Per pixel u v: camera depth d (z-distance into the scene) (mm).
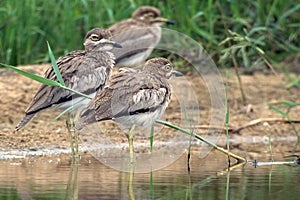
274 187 10266
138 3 18344
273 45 18328
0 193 9617
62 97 12273
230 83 16922
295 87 17234
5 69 16344
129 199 9484
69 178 10602
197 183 10531
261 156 12680
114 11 17906
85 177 10703
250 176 11039
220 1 18531
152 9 17047
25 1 16969
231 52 16234
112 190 9953
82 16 17328
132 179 10703
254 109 15797
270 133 14531
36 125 14031
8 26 16797
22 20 16906
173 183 10508
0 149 12578
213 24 18172
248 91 16672
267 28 17859
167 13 18250
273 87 16984
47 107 12203
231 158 12562
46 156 12227
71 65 12602
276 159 12430
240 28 18219
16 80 15812
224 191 10039
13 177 10570
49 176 10711
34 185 10094
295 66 18078
